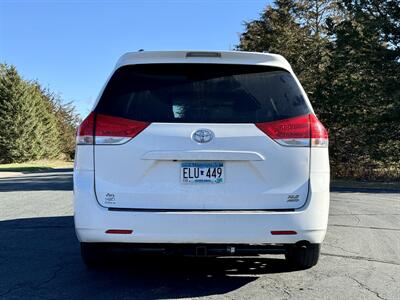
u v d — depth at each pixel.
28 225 8.26
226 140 4.37
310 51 28.08
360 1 21.81
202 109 4.46
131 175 4.35
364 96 21.44
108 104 4.48
